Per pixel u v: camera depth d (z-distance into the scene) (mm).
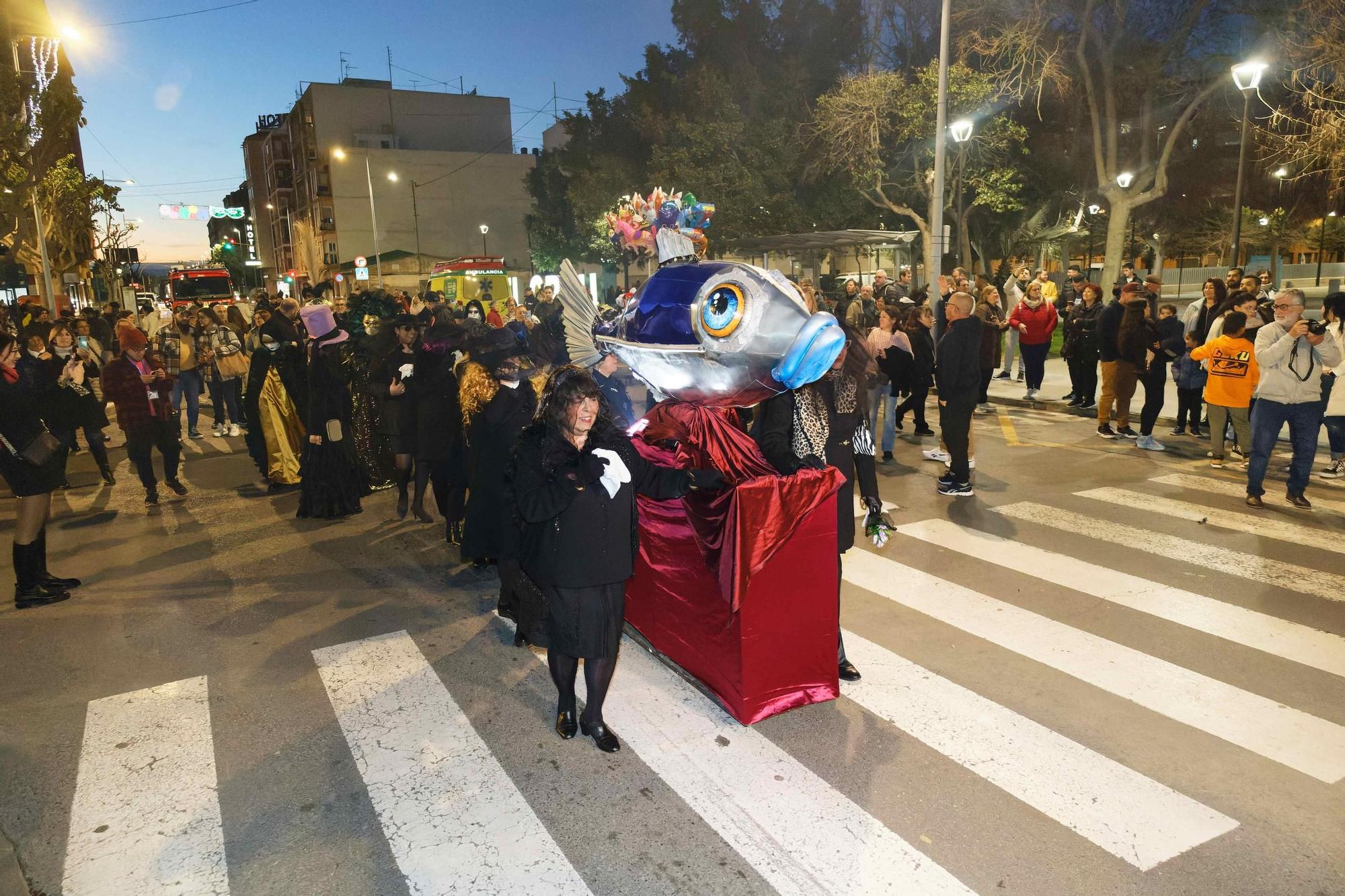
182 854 3115
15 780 3605
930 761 3580
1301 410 6836
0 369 5371
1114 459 8953
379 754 3744
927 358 10047
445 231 63781
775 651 3879
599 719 3748
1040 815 3213
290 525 7379
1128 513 7027
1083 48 21953
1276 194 29484
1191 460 8820
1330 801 3256
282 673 4555
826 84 29219
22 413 5426
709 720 3963
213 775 3607
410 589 5738
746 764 3592
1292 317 6711
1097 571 5734
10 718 4129
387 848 3115
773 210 27828
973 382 7414
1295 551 6035
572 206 35719
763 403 3986
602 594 3609
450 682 4414
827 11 29375
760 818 3234
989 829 3137
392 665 4609
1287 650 4520
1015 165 26922
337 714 4102
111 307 22969
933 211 15680
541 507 3395
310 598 5637
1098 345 11539
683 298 3734
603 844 3109
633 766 3600
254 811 3357
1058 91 23156
